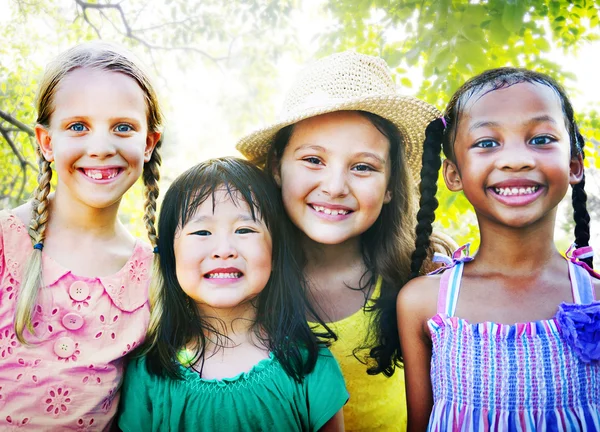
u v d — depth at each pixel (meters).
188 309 1.92
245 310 1.92
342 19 4.02
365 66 2.18
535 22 3.47
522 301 1.73
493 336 1.67
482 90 1.75
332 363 1.89
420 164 2.35
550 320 1.66
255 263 1.82
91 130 1.82
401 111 2.04
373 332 2.08
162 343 1.88
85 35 7.02
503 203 1.67
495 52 3.44
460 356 1.70
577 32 3.56
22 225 1.92
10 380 1.80
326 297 2.16
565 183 1.67
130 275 1.99
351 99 1.95
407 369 1.90
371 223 2.04
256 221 1.85
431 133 2.05
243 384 1.77
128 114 1.85
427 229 2.08
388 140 2.08
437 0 3.21
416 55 3.34
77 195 1.86
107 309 1.91
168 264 1.94
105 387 1.85
